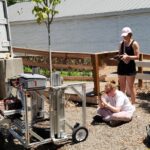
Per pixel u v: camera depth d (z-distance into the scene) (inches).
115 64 380.5
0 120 272.8
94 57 357.1
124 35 324.5
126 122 295.3
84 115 261.4
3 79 386.9
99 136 268.4
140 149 242.4
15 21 968.9
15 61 398.6
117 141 258.1
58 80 244.7
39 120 258.7
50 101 244.5
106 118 293.6
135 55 327.6
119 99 295.1
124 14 765.9
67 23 866.1
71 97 374.6
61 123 250.5
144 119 303.4
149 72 483.8
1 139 249.9
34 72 259.4
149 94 405.7
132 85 337.7
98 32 815.7
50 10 351.6
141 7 740.7
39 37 928.3
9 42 420.8
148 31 739.4
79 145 252.5
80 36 849.5
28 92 240.4
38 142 242.4
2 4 410.9
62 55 428.5
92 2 898.7
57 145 255.3
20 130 247.9
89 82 455.2
